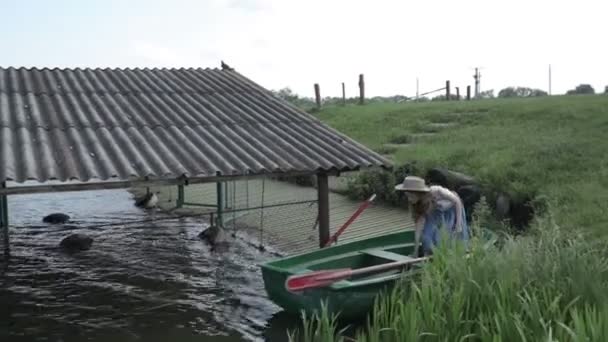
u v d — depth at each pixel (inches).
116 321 311.0
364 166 357.7
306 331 202.7
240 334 290.7
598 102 759.7
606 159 480.1
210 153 336.5
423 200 309.6
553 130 629.9
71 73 463.5
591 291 204.4
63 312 326.0
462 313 199.5
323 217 365.1
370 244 356.5
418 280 254.4
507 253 233.5
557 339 176.7
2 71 438.9
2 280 389.1
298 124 424.2
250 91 493.7
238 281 382.0
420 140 707.4
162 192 740.0
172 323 307.1
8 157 287.6
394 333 200.2
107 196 762.2
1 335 292.4
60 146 314.2
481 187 469.1
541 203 416.5
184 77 510.9
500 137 636.1
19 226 574.6
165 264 426.3
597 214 365.7
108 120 363.9
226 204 546.9
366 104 1186.0
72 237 486.0
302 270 312.2
